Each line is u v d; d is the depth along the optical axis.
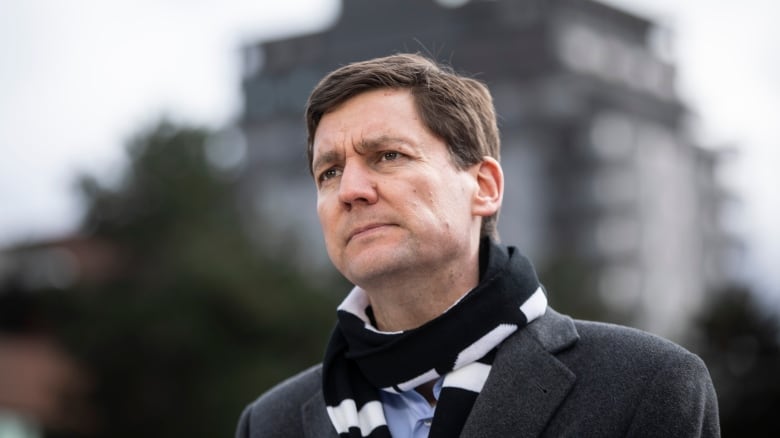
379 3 79.06
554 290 40.62
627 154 68.62
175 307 32.25
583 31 71.50
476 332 2.46
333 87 2.60
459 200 2.53
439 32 74.50
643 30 74.88
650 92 72.06
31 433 35.22
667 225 69.00
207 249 34.91
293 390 2.93
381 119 2.52
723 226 73.12
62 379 33.31
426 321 2.61
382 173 2.49
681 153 72.25
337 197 2.52
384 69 2.59
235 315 32.31
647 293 65.62
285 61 81.00
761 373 19.48
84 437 32.44
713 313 20.67
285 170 75.56
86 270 38.31
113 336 32.38
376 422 2.51
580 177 67.94
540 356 2.47
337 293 35.91
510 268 2.57
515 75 70.44
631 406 2.36
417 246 2.44
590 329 2.59
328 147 2.56
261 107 80.12
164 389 31.66
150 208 38.81
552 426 2.39
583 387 2.43
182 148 39.69
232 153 42.09
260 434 2.84
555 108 69.00
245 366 31.30
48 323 39.66
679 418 2.32
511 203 68.62
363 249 2.46
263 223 38.47
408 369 2.47
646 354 2.44
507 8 71.88
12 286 41.34
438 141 2.55
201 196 38.94
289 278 34.72
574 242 66.62
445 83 2.61
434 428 2.40
